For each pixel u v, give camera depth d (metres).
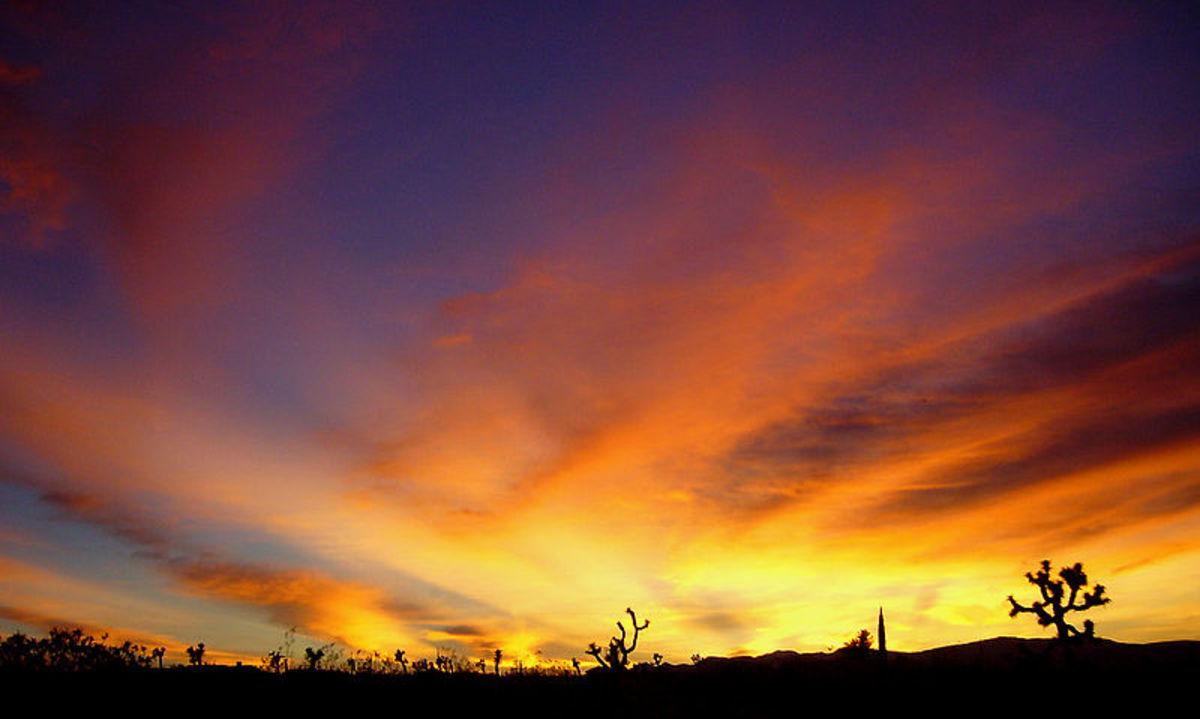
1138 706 22.42
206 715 24.33
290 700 26.17
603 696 26.77
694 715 25.05
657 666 31.16
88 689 25.80
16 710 23.38
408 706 26.12
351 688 27.98
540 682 29.39
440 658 32.62
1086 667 24.30
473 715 25.19
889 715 24.17
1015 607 25.19
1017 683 24.88
